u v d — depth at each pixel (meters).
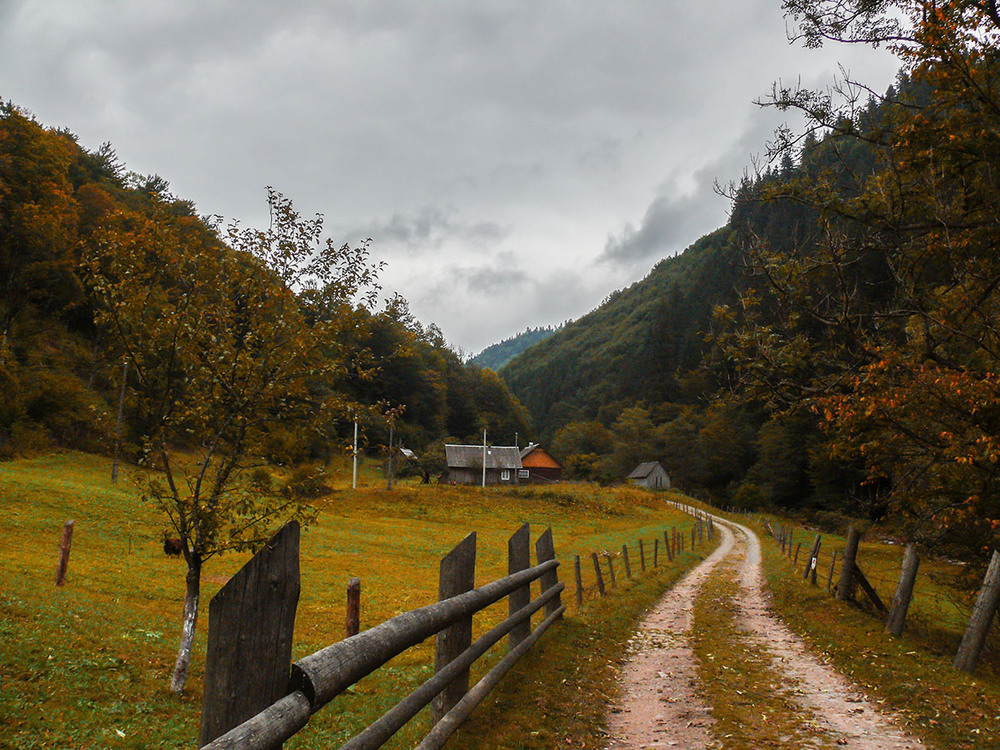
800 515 68.12
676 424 110.75
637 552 30.75
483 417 148.50
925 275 12.37
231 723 2.15
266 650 2.22
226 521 9.35
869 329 12.26
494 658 7.27
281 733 2.10
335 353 9.89
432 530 42.34
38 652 8.94
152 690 8.52
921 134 10.73
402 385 121.19
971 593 13.01
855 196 12.08
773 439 77.25
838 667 9.27
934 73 10.64
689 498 88.44
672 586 19.44
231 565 22.69
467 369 161.00
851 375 11.66
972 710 7.12
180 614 14.98
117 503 30.92
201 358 9.13
